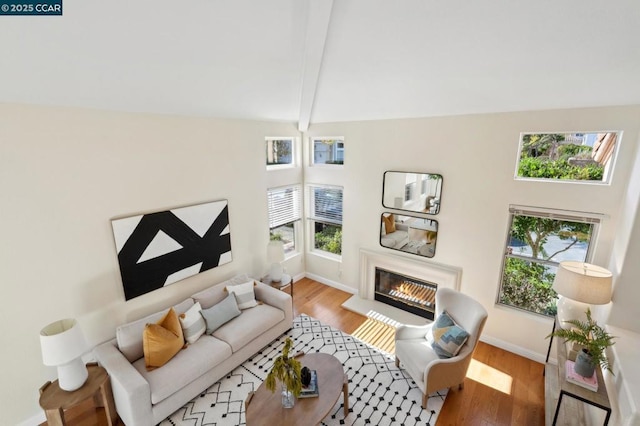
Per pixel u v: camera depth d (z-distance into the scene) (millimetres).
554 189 3094
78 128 2703
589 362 2242
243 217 4375
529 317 3508
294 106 4086
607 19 1831
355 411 2893
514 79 2623
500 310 3670
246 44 2381
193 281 3879
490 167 3426
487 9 1900
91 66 2189
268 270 4875
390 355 3664
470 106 3277
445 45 2316
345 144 4602
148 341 2848
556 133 3008
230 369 3281
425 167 3904
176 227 3541
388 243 4469
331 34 2404
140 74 2449
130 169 3098
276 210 4980
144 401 2555
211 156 3830
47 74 2145
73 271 2830
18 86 2184
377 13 2080
